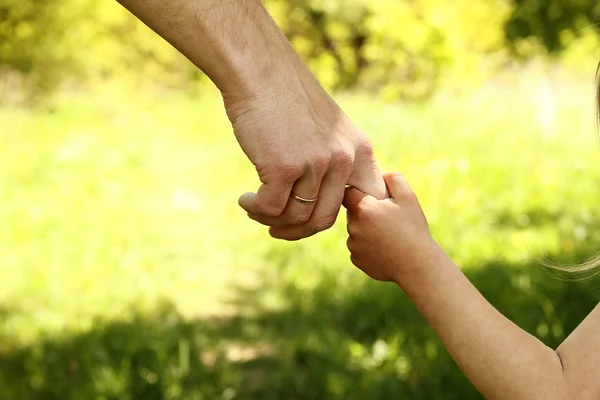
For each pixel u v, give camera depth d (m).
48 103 11.45
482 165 7.45
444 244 5.40
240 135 1.50
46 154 8.70
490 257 5.07
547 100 10.23
